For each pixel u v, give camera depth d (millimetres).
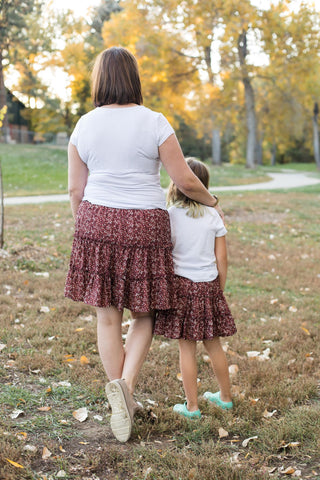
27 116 41625
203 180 2889
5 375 3014
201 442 2438
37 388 2891
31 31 21516
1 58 23297
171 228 2723
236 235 8969
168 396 2938
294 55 26562
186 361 2701
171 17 25250
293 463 2248
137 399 2883
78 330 3934
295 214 11945
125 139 2303
